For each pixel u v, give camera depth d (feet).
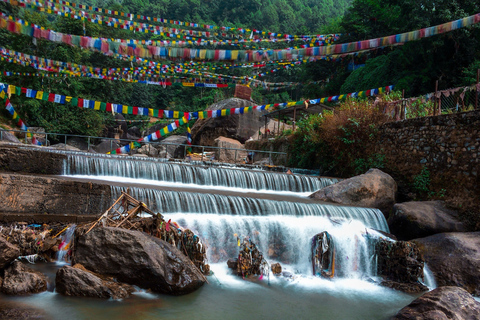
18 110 102.37
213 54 35.09
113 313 22.66
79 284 24.52
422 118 52.65
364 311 27.71
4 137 72.43
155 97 217.97
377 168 58.13
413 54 82.43
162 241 28.55
